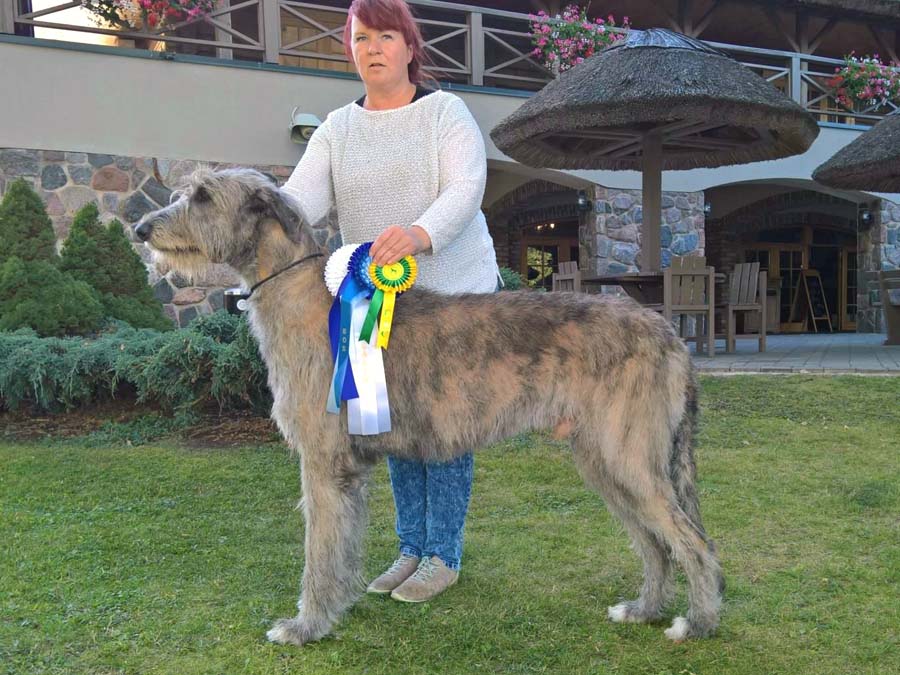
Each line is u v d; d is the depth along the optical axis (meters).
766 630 2.98
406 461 3.42
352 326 2.73
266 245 2.87
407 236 2.77
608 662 2.74
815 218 18.00
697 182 13.12
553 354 2.83
